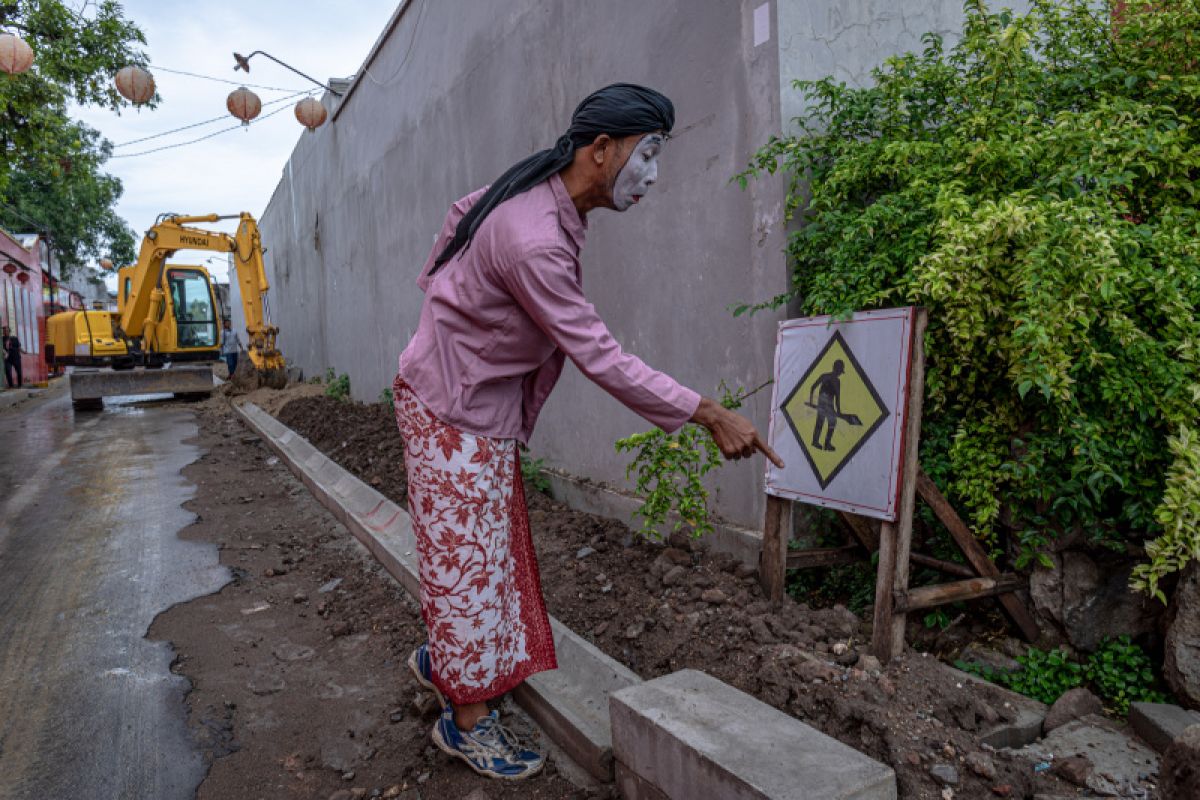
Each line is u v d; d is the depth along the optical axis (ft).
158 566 16.11
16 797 8.14
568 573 12.29
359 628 12.37
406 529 15.40
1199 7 8.96
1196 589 7.31
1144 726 7.17
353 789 8.04
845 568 10.89
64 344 81.97
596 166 6.60
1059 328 7.45
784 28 10.87
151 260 52.31
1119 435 8.04
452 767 8.22
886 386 8.45
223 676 10.92
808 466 9.36
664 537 13.35
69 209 107.76
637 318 14.66
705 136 12.51
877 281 9.10
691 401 6.63
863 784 5.74
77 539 18.49
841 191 10.20
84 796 8.14
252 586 14.74
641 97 6.48
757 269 11.48
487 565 7.28
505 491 7.41
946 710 7.29
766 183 11.21
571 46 16.31
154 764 8.72
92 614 13.46
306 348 54.34
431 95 25.20
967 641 9.09
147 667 11.27
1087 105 9.64
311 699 10.14
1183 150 8.97
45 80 40.52
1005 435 8.80
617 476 15.80
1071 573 8.45
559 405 18.01
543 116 17.79
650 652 9.32
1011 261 8.02
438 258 7.42
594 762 7.68
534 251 6.29
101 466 28.89
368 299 35.29
